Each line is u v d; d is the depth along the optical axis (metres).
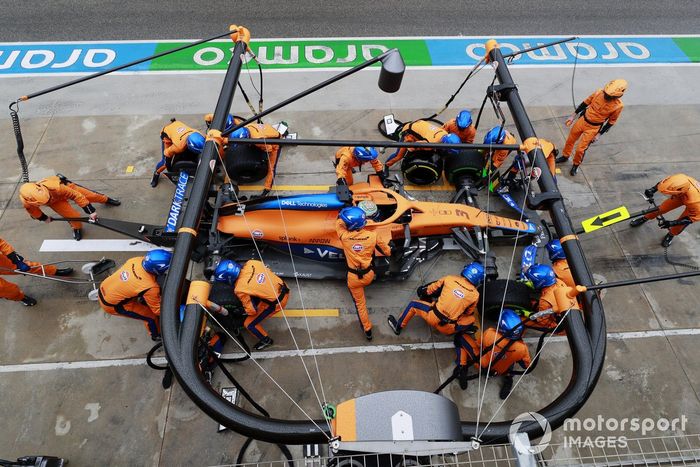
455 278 4.95
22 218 6.84
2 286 5.31
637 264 6.64
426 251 6.32
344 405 2.56
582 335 3.18
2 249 5.29
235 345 5.64
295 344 5.71
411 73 9.55
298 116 8.52
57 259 6.39
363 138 8.17
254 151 6.84
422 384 5.44
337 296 6.16
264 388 5.34
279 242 6.00
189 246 3.58
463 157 6.64
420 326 5.91
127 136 8.06
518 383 5.46
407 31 10.69
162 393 5.26
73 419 5.07
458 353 5.25
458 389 5.38
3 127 8.09
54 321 5.80
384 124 8.21
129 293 4.72
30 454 4.84
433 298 5.30
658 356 5.75
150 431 5.00
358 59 9.84
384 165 7.32
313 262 6.24
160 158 7.75
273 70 9.48
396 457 2.93
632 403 5.38
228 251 5.96
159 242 6.11
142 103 8.66
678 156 8.12
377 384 5.43
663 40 10.72
